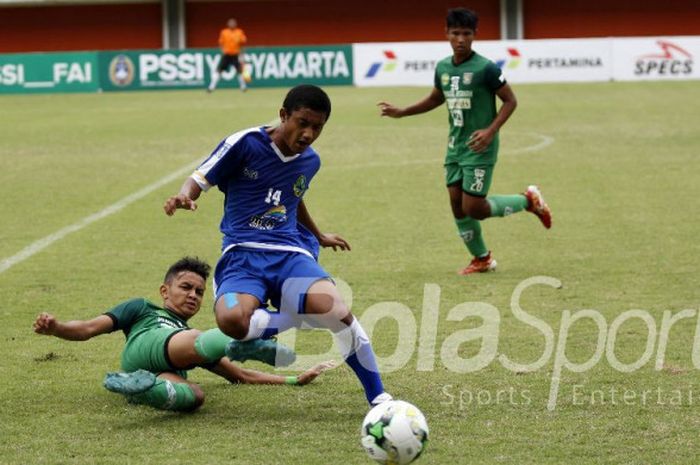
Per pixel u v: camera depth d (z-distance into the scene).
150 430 18.61
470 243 32.53
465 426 18.83
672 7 149.50
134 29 155.00
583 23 151.62
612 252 35.62
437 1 152.62
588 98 96.75
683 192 47.97
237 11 154.38
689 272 32.25
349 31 154.12
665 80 116.75
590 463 16.88
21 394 20.88
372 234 39.62
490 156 31.83
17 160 61.19
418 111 33.28
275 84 122.94
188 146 67.00
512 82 119.44
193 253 36.28
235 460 17.03
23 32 154.75
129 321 20.41
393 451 16.22
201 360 19.64
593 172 54.59
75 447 17.70
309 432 18.48
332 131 74.25
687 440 17.95
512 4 151.00
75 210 45.28
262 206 19.81
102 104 100.88
